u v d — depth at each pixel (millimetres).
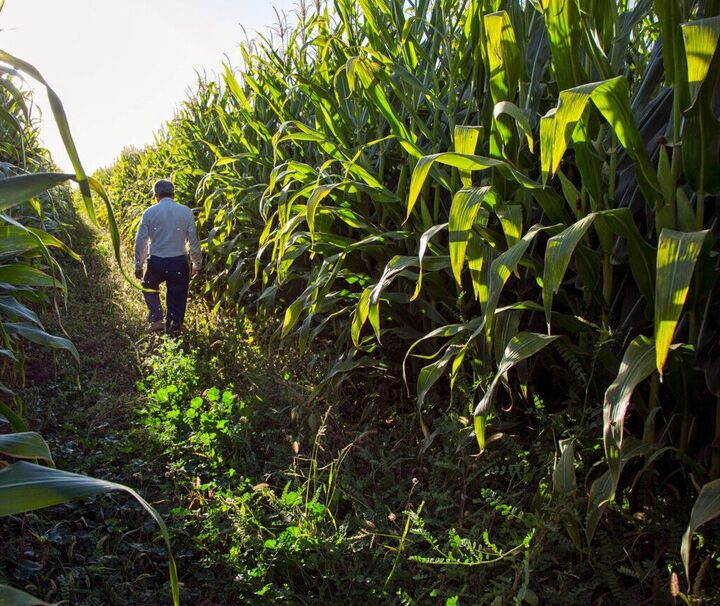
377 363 3289
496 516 2273
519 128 2449
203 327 5602
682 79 1771
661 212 1903
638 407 2191
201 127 7844
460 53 2982
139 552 2449
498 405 2848
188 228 6172
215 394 3611
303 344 3432
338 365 3242
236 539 2416
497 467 2395
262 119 5336
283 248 3369
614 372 2150
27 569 2182
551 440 2391
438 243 3068
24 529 2463
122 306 6547
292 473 2736
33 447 1415
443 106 2949
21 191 1167
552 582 2035
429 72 3318
